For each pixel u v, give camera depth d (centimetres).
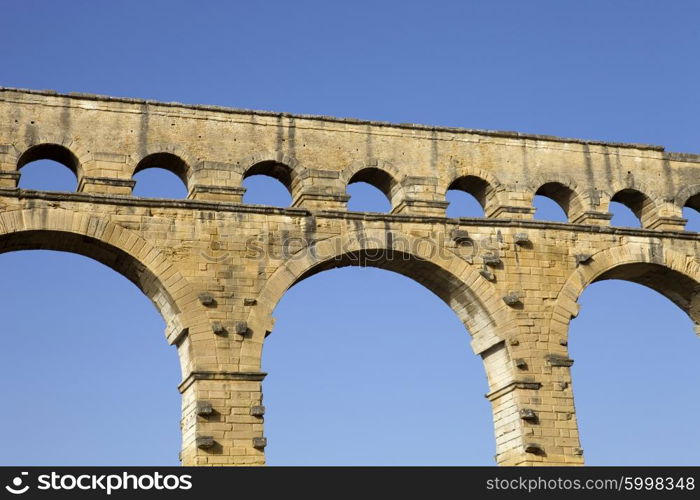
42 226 4838
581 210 5775
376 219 5338
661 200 5944
